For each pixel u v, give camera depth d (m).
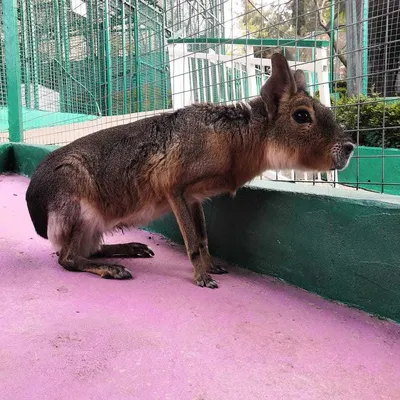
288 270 0.71
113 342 0.48
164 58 1.46
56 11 2.00
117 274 0.71
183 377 0.42
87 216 0.77
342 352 0.49
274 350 0.49
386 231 0.57
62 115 2.03
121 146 0.78
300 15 0.92
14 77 1.76
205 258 0.77
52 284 0.67
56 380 0.41
